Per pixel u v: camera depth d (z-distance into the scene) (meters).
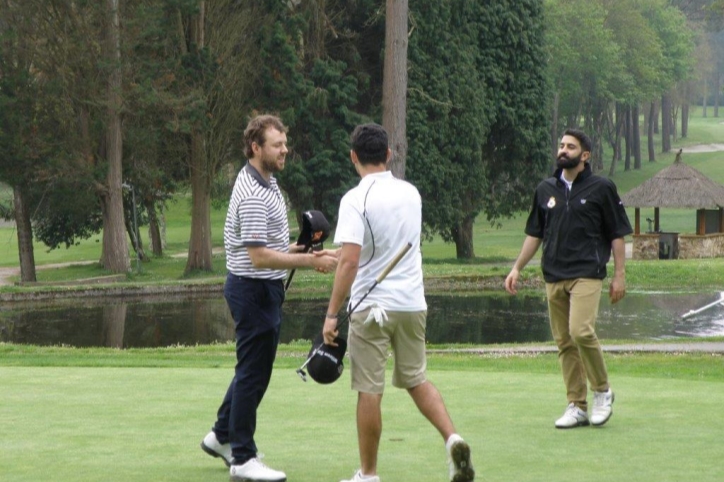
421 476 8.14
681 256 61.06
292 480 8.06
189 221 114.81
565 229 10.84
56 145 55.47
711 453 8.92
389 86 50.69
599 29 112.56
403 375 8.16
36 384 13.62
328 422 10.55
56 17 54.09
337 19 63.53
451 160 65.75
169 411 11.29
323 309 39.56
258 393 8.29
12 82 54.44
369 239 8.02
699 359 20.17
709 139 175.12
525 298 43.91
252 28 59.47
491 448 9.20
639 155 138.88
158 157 60.16
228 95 57.91
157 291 46.69
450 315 37.41
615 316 36.31
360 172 8.24
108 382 13.82
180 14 56.94
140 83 54.19
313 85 59.97
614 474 8.10
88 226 72.12
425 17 63.25
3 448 9.20
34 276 58.62
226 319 37.44
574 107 123.12
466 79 65.00
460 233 68.31
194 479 8.07
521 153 70.00
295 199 61.59
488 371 16.03
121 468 8.41
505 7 68.19
